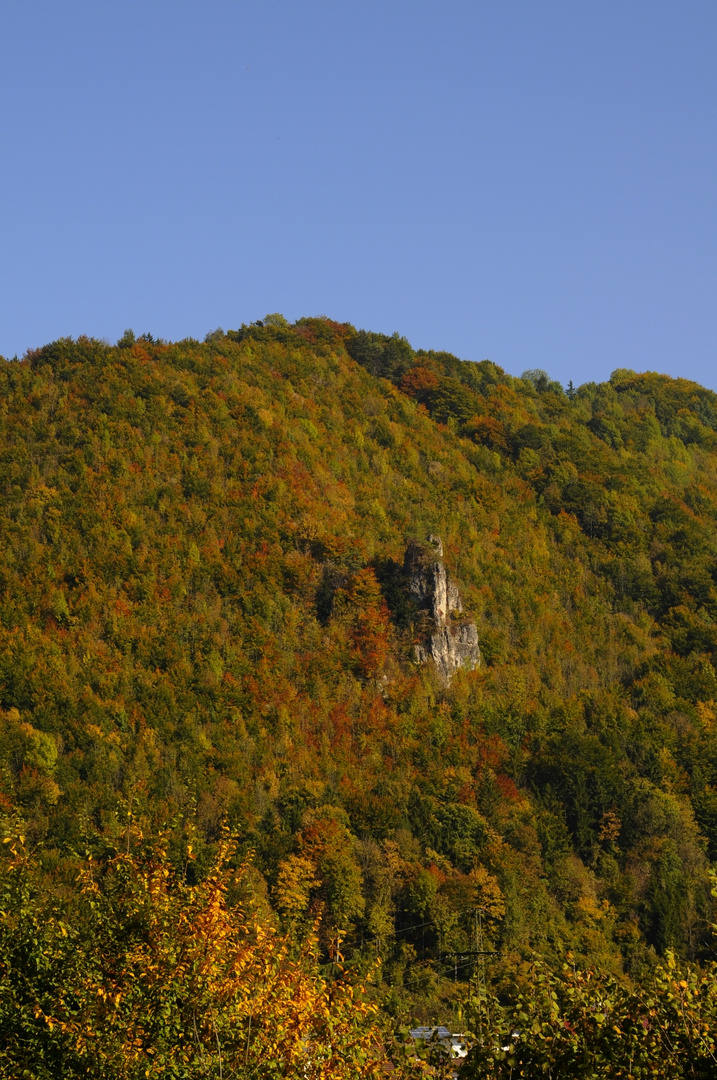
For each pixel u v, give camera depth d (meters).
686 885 102.94
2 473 161.38
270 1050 20.84
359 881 98.19
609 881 105.88
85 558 147.75
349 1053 21.41
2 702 122.88
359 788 117.00
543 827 112.75
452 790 118.06
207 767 116.81
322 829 104.81
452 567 155.00
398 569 153.62
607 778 118.06
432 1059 21.19
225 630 140.62
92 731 118.06
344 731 129.50
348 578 151.25
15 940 24.08
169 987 21.45
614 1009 20.14
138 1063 20.64
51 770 109.62
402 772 123.19
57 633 135.25
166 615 142.00
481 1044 20.41
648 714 131.75
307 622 146.00
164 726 122.00
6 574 143.12
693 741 127.75
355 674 139.88
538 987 20.75
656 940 96.06
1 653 127.00
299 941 25.25
